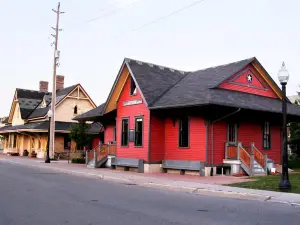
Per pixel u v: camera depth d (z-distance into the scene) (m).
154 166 23.94
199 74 27.52
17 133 50.59
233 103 20.81
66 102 45.28
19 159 37.81
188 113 22.92
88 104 47.25
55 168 26.12
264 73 26.56
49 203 11.16
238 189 14.85
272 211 10.62
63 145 43.44
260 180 17.83
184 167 22.47
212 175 21.42
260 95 26.30
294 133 33.91
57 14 37.53
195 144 22.34
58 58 37.12
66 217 9.09
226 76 23.61
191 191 15.23
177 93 23.83
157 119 24.45
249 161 21.55
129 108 26.39
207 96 20.77
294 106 28.02
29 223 8.37
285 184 14.57
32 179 18.42
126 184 17.62
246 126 24.53
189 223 8.68
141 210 10.27
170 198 12.98
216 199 13.05
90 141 39.75
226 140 22.83
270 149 26.48
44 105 47.19
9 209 10.06
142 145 24.61
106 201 11.80
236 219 9.29
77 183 17.30
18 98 51.28
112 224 8.38
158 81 26.23
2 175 20.16
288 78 14.82
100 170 25.16
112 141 29.98
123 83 27.25
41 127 41.81
